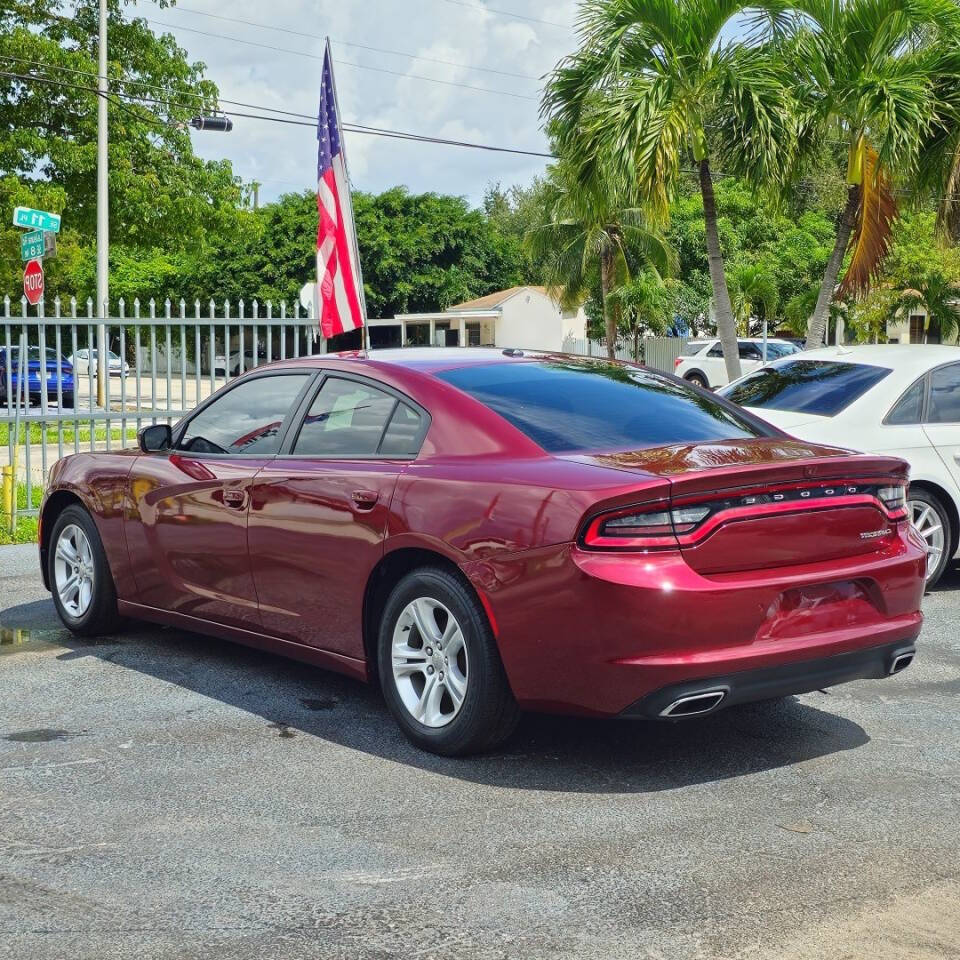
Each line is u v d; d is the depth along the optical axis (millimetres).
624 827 4035
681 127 14109
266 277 57406
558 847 3863
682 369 34281
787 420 8211
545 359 5582
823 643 4418
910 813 4184
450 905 3439
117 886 3572
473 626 4504
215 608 5730
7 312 11406
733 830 4012
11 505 10578
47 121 27812
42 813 4152
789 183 15227
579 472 4375
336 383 5438
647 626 4121
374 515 4840
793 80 15109
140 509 6113
